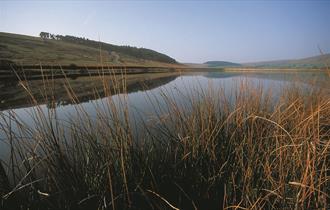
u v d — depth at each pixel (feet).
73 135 10.96
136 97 37.40
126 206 9.34
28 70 64.90
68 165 9.62
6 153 13.55
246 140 12.34
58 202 9.23
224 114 15.07
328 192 9.36
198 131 13.53
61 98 35.63
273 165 10.57
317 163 9.18
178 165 11.54
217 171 11.37
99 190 9.79
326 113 14.55
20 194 8.96
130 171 10.29
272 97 19.86
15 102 31.09
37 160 9.74
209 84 16.63
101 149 10.70
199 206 9.96
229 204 9.82
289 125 13.34
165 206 9.59
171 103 15.84
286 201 8.79
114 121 10.62
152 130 15.83
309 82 18.56
